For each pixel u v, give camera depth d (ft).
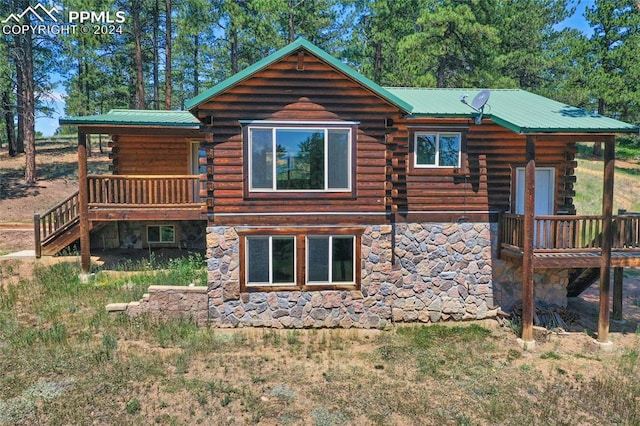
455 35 82.84
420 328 36.78
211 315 34.91
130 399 23.67
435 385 27.02
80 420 21.71
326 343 32.73
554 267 33.71
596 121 33.73
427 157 38.19
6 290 38.65
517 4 104.37
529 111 37.24
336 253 35.53
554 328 36.63
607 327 33.71
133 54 98.27
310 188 34.76
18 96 95.45
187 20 79.61
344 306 35.76
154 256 49.06
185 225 52.70
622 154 123.75
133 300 36.76
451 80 91.71
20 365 26.61
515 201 38.93
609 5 94.79
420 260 38.45
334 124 34.37
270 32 83.05
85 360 27.55
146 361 27.66
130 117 47.14
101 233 51.29
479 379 28.02
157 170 51.26
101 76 100.48
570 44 100.99
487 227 38.86
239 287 34.88
